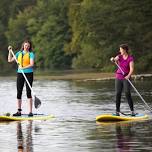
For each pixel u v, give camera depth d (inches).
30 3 6510.8
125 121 912.9
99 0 2851.9
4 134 782.5
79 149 660.7
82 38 3090.6
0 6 6525.6
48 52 5177.2
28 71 965.8
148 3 2792.8
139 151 643.5
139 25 2780.5
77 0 3587.6
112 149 657.6
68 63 5118.1
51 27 5201.8
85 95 1443.2
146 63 2731.3
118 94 953.5
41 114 1002.1
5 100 1355.8
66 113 1035.3
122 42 2802.7
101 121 914.7
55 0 5290.4
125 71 949.8
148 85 1770.4
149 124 871.7
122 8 2807.6
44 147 677.9
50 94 1518.2
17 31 5880.9
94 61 3164.4
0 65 5388.8
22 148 673.6
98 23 2822.3
